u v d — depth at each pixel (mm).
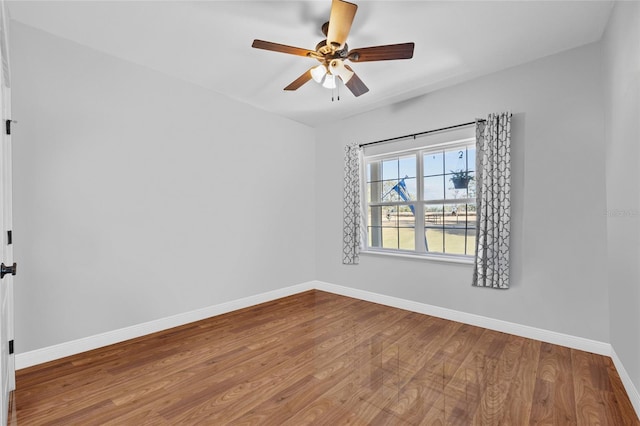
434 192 3549
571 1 2023
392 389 2006
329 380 2117
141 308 2900
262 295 3945
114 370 2260
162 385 2066
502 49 2596
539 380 2094
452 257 3389
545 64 2703
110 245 2717
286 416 1748
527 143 2793
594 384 2039
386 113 3846
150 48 2621
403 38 2443
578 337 2537
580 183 2525
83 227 2570
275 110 4016
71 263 2508
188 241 3250
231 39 2490
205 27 2336
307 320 3295
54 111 2432
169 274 3100
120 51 2666
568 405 1828
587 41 2471
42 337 2369
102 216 2672
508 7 2088
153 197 2990
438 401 1880
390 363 2348
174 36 2451
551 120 2668
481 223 2980
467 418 1724
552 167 2660
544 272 2699
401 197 3865
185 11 2156
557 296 2637
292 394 1958
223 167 3562
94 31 2387
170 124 3113
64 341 2471
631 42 1729
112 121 2730
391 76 3072
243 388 2027
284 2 2061
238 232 3711
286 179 4273
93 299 2621
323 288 4559
